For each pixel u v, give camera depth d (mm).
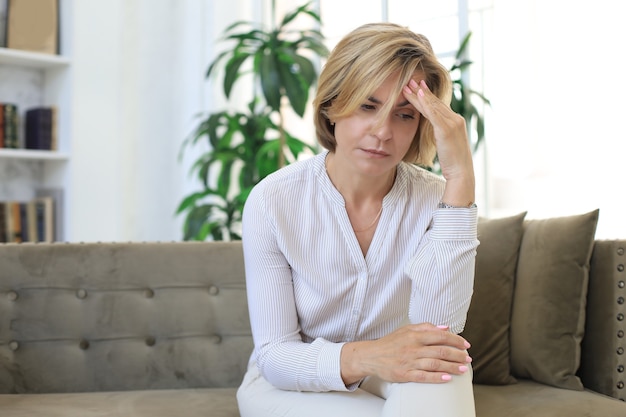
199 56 4508
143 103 4453
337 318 1568
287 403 1442
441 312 1435
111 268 2008
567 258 1944
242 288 2051
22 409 1716
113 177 4098
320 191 1533
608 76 3180
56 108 3963
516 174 3473
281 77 3441
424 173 1603
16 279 1956
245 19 4582
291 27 4387
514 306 2004
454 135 1422
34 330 1949
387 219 1527
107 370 1969
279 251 1533
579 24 3264
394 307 1569
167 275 2029
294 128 4438
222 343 2025
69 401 1804
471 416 1298
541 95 3387
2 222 3787
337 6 4133
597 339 1953
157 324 2008
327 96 1430
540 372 1936
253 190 1567
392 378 1315
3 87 3961
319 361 1390
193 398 1849
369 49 1356
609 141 3184
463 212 1438
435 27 3695
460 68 3148
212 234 3873
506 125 3496
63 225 3955
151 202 4473
